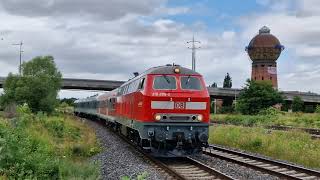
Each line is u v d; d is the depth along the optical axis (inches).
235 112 3415.4
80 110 3157.0
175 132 759.1
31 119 1090.1
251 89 3080.7
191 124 763.4
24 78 2122.3
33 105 2059.5
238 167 706.2
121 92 1099.3
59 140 987.3
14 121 785.6
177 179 585.3
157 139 750.5
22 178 476.1
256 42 4655.5
